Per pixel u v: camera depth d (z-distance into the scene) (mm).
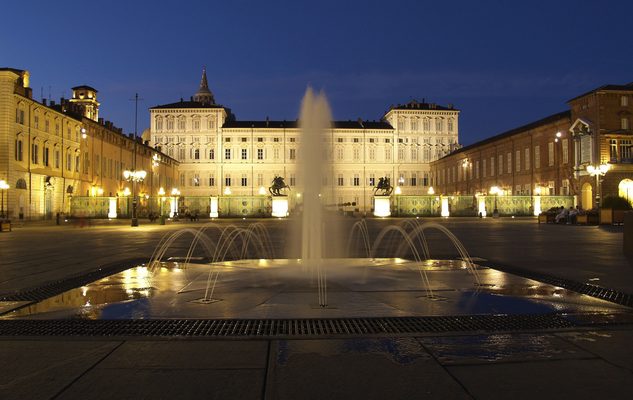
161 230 33750
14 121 46594
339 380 4441
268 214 66875
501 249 17250
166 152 105000
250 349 5324
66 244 20781
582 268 11797
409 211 67250
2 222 32250
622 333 5914
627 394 4129
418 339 5703
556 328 6121
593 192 51312
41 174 51406
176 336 5812
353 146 106188
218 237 24844
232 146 105125
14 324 6449
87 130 63344
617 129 51062
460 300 7922
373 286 9250
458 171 93875
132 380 4438
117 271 11641
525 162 68875
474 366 4789
